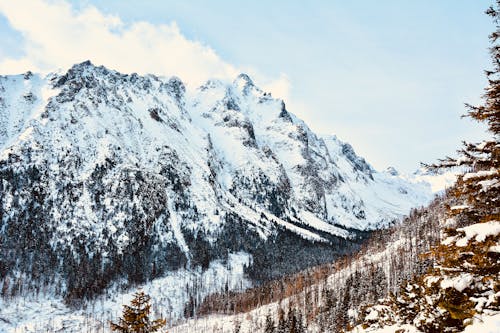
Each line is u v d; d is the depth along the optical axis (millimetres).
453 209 14711
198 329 161375
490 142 14289
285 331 107688
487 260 12805
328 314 117250
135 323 34781
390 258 164625
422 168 15891
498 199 14062
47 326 161375
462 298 13875
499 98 14828
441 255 14078
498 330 11695
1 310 164500
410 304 21719
